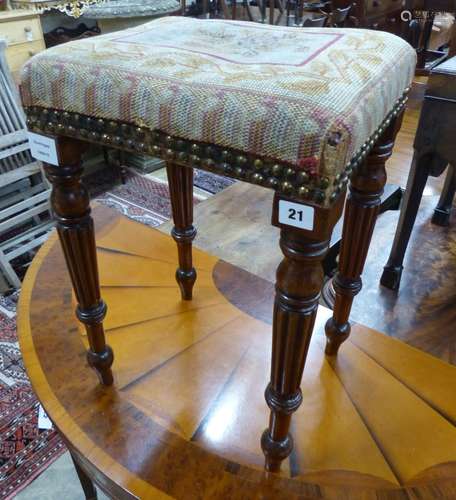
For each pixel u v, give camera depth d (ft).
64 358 2.60
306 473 2.06
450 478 2.04
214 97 1.38
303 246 1.42
